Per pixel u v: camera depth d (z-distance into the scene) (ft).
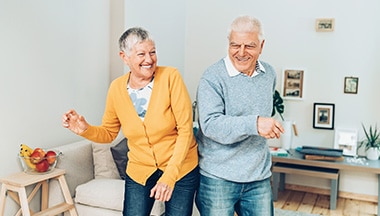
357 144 14.12
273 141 14.96
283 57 14.70
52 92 10.44
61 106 10.80
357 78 13.96
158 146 6.59
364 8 13.70
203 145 6.71
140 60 6.22
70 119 6.54
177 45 15.30
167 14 14.49
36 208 9.91
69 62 10.99
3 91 9.00
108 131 7.13
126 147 10.19
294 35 14.51
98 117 12.37
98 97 12.31
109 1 12.46
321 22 14.08
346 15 13.91
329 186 14.56
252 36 6.00
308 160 13.28
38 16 9.82
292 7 14.44
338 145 14.14
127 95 6.60
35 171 8.99
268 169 6.79
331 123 14.30
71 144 10.50
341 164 12.94
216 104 6.26
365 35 13.76
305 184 14.89
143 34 6.24
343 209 13.24
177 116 6.48
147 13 13.35
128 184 6.91
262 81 6.51
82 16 11.36
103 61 12.40
